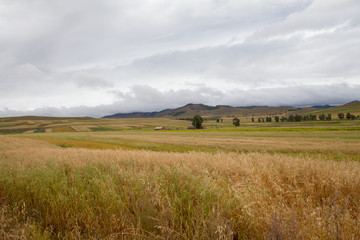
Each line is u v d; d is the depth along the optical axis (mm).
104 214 2617
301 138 35344
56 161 6816
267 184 3713
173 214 2352
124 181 3811
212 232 1916
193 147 27188
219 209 2369
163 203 2562
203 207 2416
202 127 121688
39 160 7238
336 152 18469
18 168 5637
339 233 1896
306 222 2176
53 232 2367
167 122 196125
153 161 6242
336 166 4855
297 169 4508
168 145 30031
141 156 7535
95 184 3691
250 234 2156
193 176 3695
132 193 2928
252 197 2816
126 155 7930
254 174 4195
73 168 5383
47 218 2727
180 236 2109
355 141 27891
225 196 2773
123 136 52000
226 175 4605
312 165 4891
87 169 5133
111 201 2840
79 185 3814
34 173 4754
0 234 2113
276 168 4883
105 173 4680
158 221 2303
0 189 3916
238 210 2428
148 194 2727
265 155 7102
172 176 3941
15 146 23453
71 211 2783
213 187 3111
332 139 31469
